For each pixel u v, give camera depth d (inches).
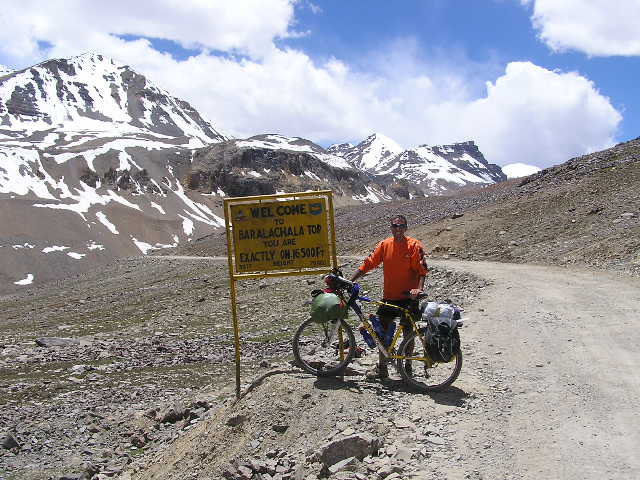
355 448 260.5
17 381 653.3
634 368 371.2
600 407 304.3
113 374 671.8
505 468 238.5
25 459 408.2
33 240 7308.1
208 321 1119.0
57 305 2165.4
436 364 362.0
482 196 2420.0
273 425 305.6
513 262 1230.9
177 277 2352.4
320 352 464.4
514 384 350.9
